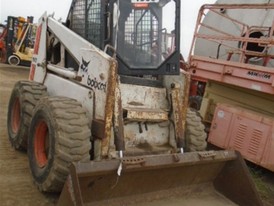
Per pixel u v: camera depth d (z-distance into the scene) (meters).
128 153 3.96
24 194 4.02
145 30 4.37
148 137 4.29
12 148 5.33
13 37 17.56
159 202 3.82
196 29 7.36
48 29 5.32
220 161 4.07
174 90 4.44
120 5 4.26
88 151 3.68
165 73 4.43
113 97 3.78
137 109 4.12
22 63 17.58
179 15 4.50
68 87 4.52
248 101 6.79
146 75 4.51
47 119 3.84
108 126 3.76
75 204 2.95
